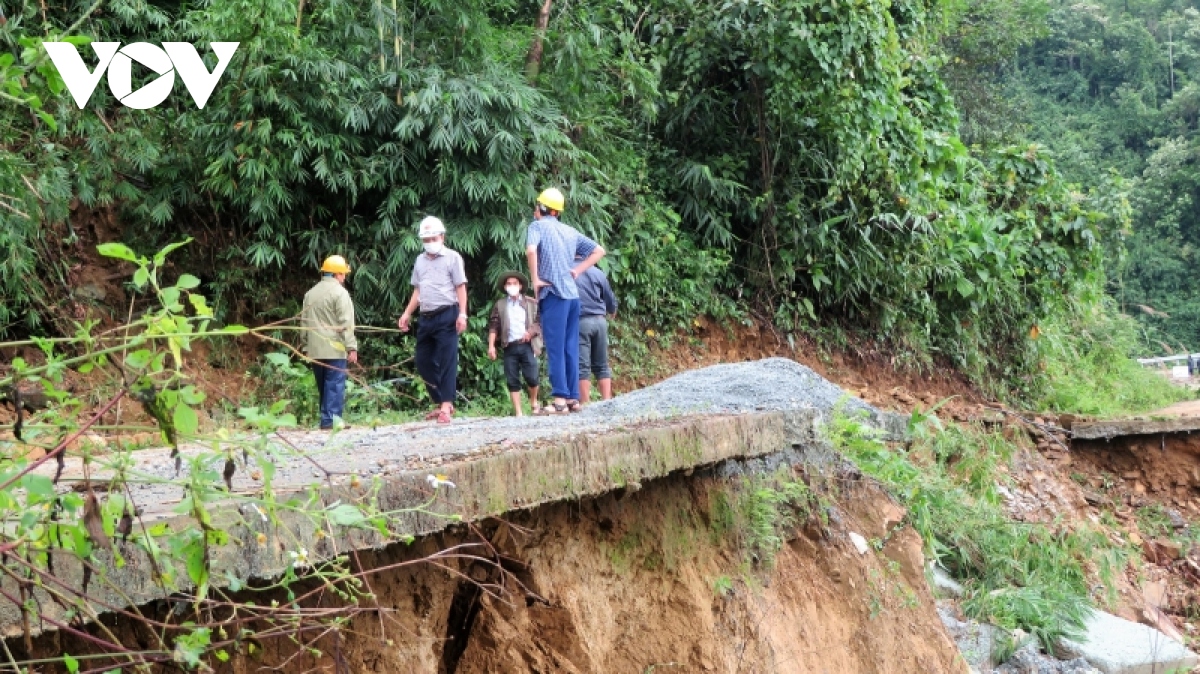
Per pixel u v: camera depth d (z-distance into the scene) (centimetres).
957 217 1825
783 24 1584
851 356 1781
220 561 354
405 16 1335
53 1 1190
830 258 1741
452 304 984
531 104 1337
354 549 410
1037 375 2086
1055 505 1448
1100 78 5906
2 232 1033
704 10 1659
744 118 1717
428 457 512
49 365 299
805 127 1697
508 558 529
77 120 1150
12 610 309
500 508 484
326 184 1251
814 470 820
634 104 1684
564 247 995
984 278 1844
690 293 1609
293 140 1219
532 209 1340
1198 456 1627
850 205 1727
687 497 670
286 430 873
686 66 1662
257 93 1214
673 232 1586
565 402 990
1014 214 1988
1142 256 4794
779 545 730
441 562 494
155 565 314
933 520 1170
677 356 1576
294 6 1207
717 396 970
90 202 1152
